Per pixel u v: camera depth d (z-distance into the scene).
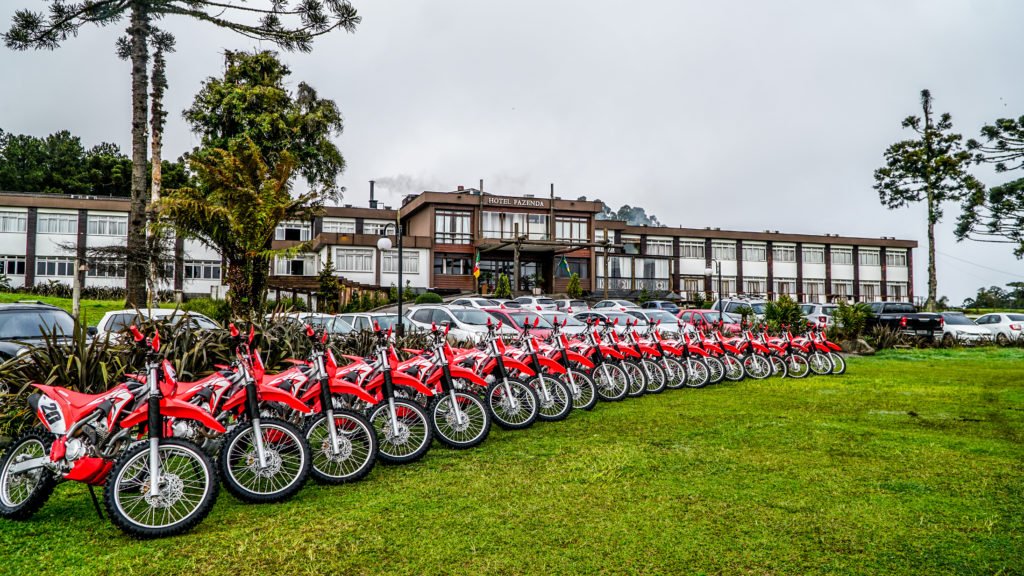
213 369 7.78
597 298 39.12
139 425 4.98
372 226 44.94
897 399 10.43
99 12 14.28
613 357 10.70
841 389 11.59
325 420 5.89
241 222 13.14
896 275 55.91
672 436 7.59
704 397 10.59
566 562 4.13
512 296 36.69
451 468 6.21
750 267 52.66
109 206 38.25
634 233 49.88
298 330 8.73
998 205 28.69
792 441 7.34
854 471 6.12
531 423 8.03
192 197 13.15
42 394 4.97
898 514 4.95
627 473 6.03
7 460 4.96
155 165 20.91
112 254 17.86
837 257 54.66
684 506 5.14
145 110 16.91
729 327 17.98
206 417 4.91
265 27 14.45
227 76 28.28
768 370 13.34
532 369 8.64
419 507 5.12
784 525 4.73
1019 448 7.03
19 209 37.09
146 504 5.01
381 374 6.59
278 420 5.35
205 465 4.71
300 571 4.02
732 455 6.70
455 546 4.38
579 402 9.40
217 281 39.59
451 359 7.38
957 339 22.86
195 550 4.32
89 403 4.81
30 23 13.92
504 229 43.59
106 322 10.66
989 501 5.25
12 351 8.80
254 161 13.98
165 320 8.11
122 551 4.30
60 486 5.69
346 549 4.33
